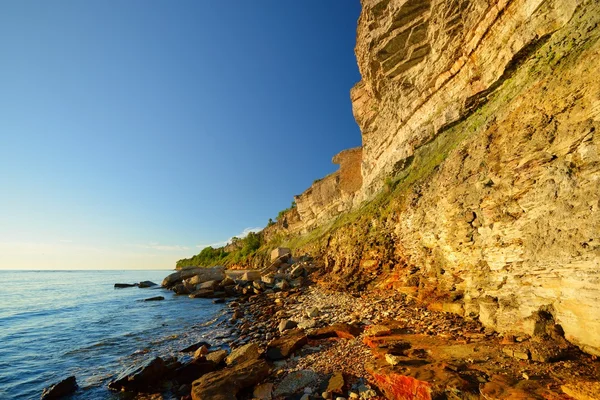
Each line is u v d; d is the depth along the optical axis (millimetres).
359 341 10375
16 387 10086
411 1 24000
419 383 6027
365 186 36656
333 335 11547
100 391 9266
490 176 10820
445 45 21078
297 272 32125
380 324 11562
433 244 14641
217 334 15266
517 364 6430
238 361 9602
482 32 17453
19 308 27859
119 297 36375
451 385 5754
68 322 20562
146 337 15797
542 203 8227
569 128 7914
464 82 19859
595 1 10477
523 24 14477
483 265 10586
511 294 8977
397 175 27219
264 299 24750
